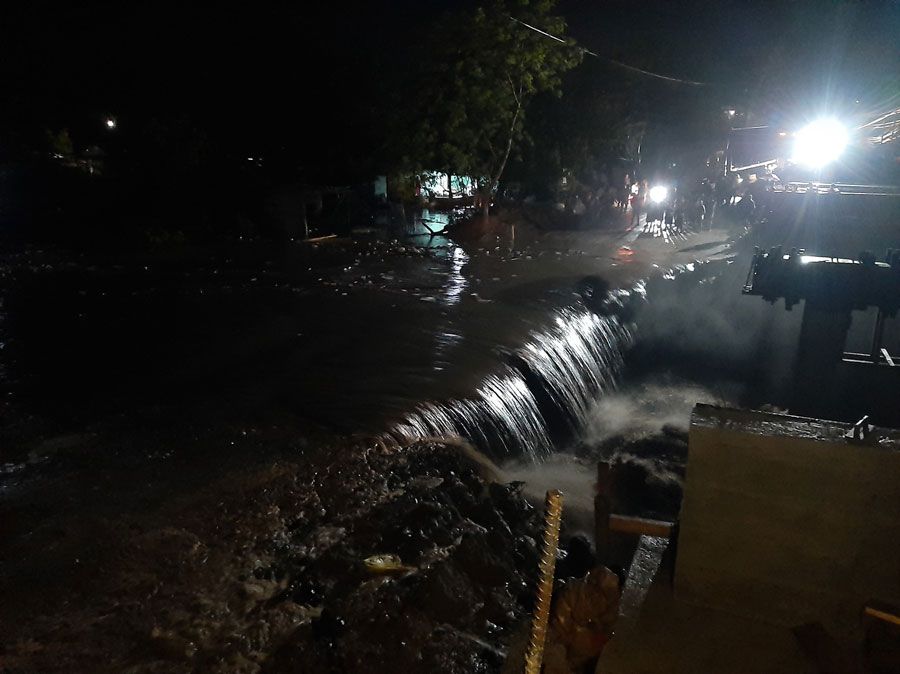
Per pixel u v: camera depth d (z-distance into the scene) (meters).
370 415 8.35
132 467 6.99
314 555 5.59
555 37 23.19
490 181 25.80
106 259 18.44
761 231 16.69
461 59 24.03
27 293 14.42
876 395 10.22
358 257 19.75
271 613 4.89
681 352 16.62
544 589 3.09
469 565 5.43
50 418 8.19
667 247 22.22
